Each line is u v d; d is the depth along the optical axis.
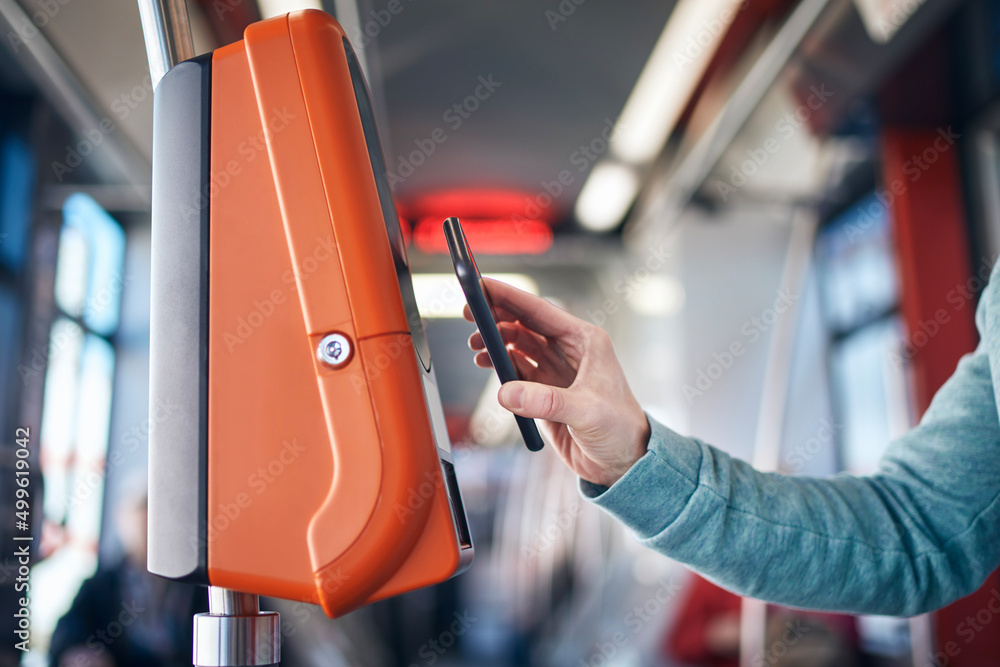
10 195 2.95
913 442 0.82
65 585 3.30
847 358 4.36
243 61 0.57
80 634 2.48
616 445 0.70
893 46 2.92
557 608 4.36
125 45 2.50
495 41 3.81
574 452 0.78
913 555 0.75
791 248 4.65
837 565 0.73
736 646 3.25
